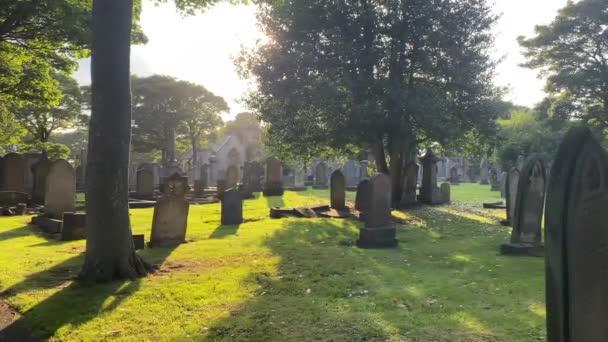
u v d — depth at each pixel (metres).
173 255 8.31
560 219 2.66
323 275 6.87
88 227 6.59
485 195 27.19
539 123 44.34
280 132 19.22
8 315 5.14
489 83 18.62
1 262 7.71
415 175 19.84
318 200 20.91
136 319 4.93
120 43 6.65
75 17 15.87
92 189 6.57
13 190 18.88
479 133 19.14
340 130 17.48
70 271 7.10
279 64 17.62
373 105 16.39
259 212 16.14
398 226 12.83
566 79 33.72
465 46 17.52
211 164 48.75
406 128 16.59
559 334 2.66
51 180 12.75
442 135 16.64
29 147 33.59
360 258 8.09
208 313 5.11
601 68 33.72
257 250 8.80
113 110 6.60
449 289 6.04
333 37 17.23
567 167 2.69
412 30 17.52
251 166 27.77
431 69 17.72
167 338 4.41
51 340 4.41
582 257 2.64
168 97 54.22
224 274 6.86
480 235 11.23
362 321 4.80
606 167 2.66
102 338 4.43
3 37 16.62
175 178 13.04
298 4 17.45
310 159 22.23
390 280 6.57
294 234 10.90
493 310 5.15
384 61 18.36
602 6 31.69
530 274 6.90
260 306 5.33
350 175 35.81
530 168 8.78
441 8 17.19
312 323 4.76
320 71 17.80
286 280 6.55
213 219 14.08
